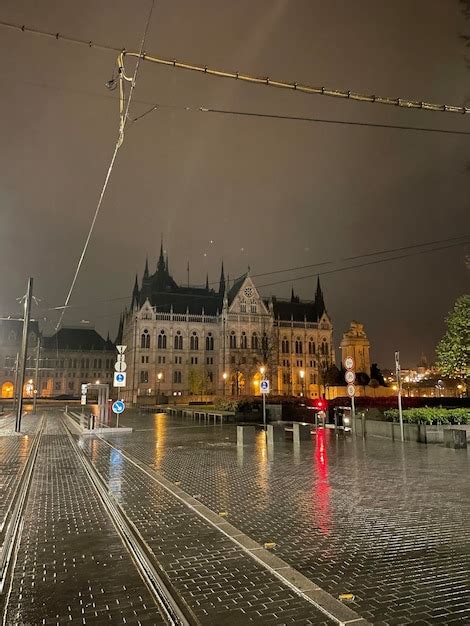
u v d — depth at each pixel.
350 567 6.54
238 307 122.25
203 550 7.21
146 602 5.52
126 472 14.22
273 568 6.38
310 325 131.00
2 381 137.25
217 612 5.19
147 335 115.50
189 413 51.00
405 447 21.08
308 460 16.89
